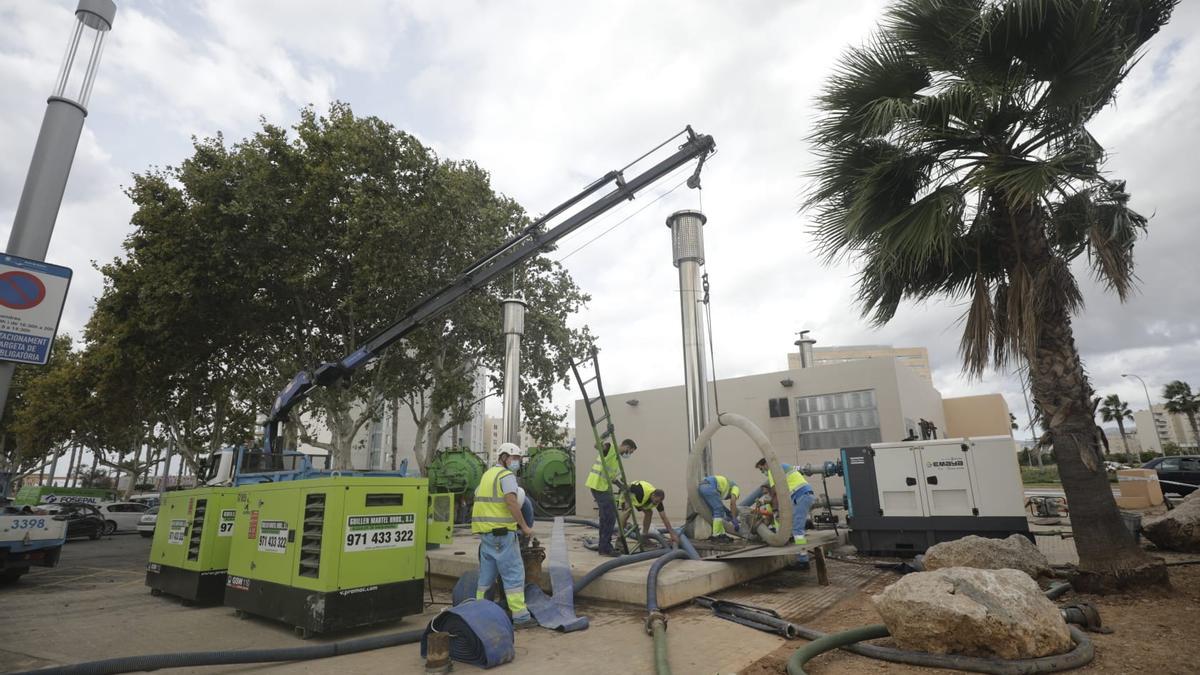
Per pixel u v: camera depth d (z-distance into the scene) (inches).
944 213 283.9
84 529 930.7
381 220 761.0
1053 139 295.6
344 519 254.2
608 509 356.8
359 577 255.1
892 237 302.7
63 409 1289.4
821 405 678.5
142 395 909.8
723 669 187.9
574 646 220.1
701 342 435.8
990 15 277.3
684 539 345.1
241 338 903.7
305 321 898.7
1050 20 266.8
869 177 308.3
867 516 404.8
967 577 193.5
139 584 436.5
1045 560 297.4
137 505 1141.7
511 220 971.9
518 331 599.2
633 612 270.4
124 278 800.3
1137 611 233.5
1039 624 179.2
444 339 935.0
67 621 293.6
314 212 779.4
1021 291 284.5
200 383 962.7
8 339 176.6
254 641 249.9
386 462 2497.5
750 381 728.3
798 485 361.7
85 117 203.6
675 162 470.3
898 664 186.7
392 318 858.8
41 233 187.8
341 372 533.0
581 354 1054.4
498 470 251.4
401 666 208.8
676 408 770.2
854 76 324.5
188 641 251.0
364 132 783.1
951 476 382.3
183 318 793.6
